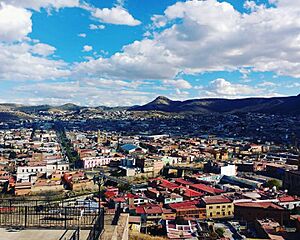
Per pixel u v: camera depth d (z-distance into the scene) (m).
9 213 24.53
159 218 90.50
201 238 72.19
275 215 89.50
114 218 23.78
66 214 23.33
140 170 179.75
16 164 189.12
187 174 167.50
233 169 168.38
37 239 19.25
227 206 98.81
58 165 184.12
